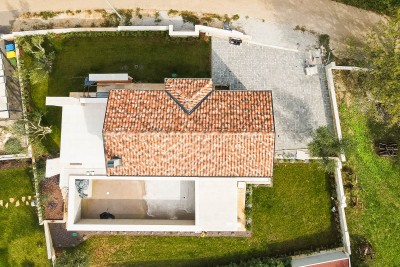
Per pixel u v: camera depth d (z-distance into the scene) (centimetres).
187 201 3600
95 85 3541
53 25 3703
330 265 3491
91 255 3666
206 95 3056
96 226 3419
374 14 3709
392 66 3219
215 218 3328
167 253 3659
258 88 3644
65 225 3666
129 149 2992
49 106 3659
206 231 3506
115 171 3062
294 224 3634
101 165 3369
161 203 3616
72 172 3378
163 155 3005
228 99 3042
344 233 3528
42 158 3672
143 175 3080
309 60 3669
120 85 3541
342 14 3706
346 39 3700
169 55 3647
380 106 3662
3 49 3662
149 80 3641
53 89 3656
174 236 3662
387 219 3653
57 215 3644
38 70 3562
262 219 3631
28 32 3603
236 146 2953
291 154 3619
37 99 3662
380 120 3669
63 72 3656
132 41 3653
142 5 3697
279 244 3631
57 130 3659
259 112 2981
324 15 3700
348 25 3706
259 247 3634
